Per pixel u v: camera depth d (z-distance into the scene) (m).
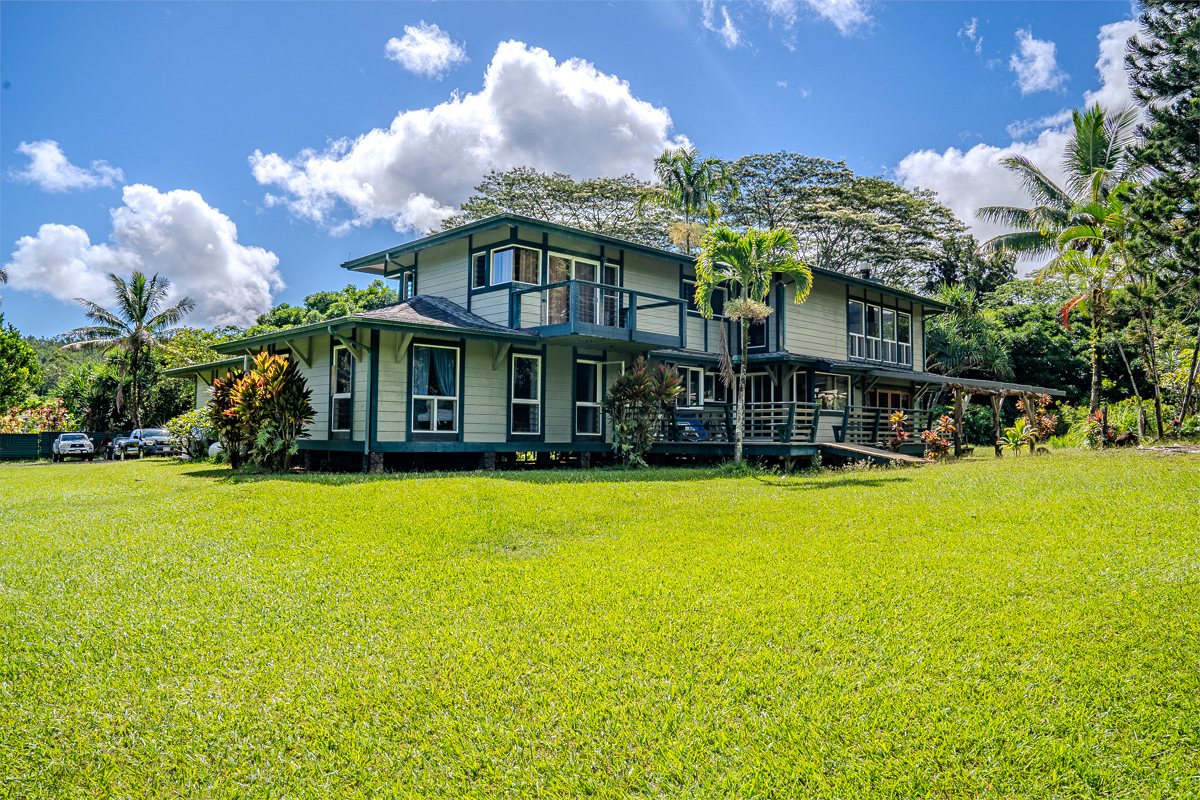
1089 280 21.61
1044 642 5.57
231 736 4.58
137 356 41.09
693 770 4.16
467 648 5.79
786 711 4.70
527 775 4.15
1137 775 4.00
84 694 5.11
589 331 18.05
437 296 21.69
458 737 4.54
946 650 5.50
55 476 20.03
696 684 5.12
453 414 17.94
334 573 7.88
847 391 26.16
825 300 25.92
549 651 5.69
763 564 7.94
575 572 7.77
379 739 4.52
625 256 22.08
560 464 21.06
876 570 7.54
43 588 7.37
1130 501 10.22
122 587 7.40
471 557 8.55
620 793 3.98
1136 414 24.81
